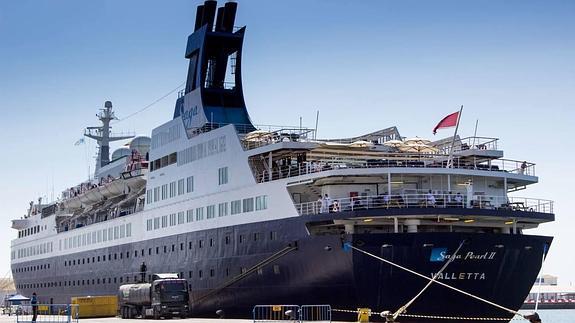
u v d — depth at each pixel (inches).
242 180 2549.2
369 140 2795.3
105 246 3521.2
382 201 2185.0
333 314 2202.3
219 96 3041.3
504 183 2391.7
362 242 2105.1
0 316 3543.3
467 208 2177.7
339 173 2222.0
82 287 3750.0
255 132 2603.3
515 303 2269.9
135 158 3582.7
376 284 2123.5
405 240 2101.4
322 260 2193.7
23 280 4655.5
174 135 3019.2
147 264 3112.7
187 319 2635.3
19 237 4827.8
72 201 4072.3
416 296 2118.6
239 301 2514.8
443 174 2278.5
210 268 2662.4
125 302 2940.5
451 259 2129.7
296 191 2396.7
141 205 3378.4
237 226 2539.4
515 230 2304.4
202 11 3181.6
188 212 2837.1
